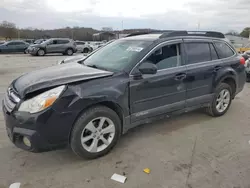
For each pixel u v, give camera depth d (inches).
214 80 162.2
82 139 109.4
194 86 150.9
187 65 146.2
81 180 100.2
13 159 114.5
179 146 130.5
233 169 109.4
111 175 103.7
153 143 133.4
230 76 171.5
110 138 119.8
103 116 113.3
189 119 171.0
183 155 121.0
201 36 159.8
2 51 871.7
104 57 144.7
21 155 118.1
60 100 100.0
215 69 161.2
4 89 247.8
